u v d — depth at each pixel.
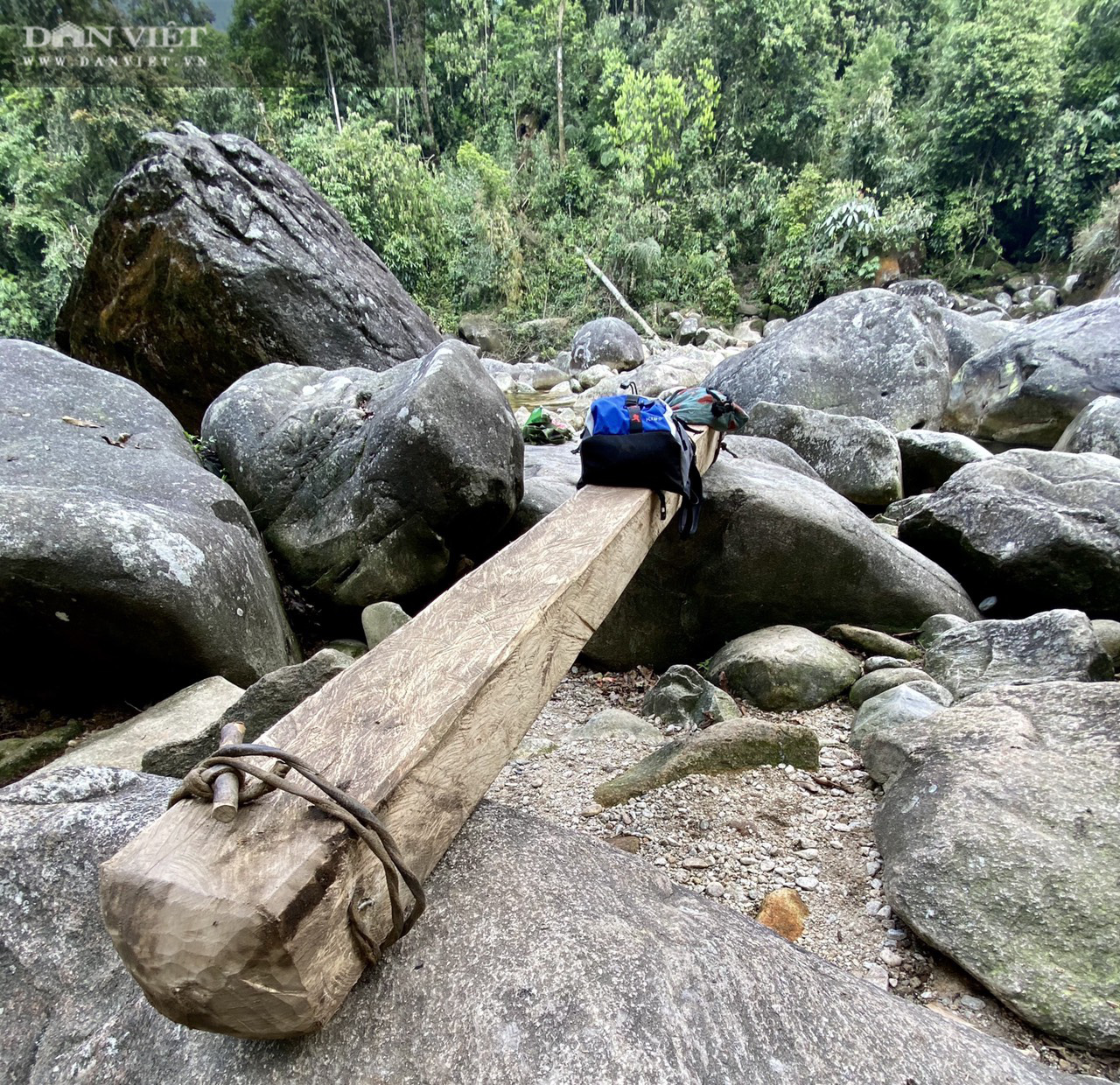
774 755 2.79
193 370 6.79
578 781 2.83
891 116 22.78
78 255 15.00
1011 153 21.89
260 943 0.94
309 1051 1.11
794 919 2.07
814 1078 1.13
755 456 5.24
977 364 8.10
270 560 4.40
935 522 4.50
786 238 21.66
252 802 1.11
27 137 16.56
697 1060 1.09
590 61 25.03
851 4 27.39
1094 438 5.91
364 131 17.39
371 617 3.97
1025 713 2.47
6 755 3.10
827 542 3.85
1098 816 1.97
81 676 3.45
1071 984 1.67
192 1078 1.16
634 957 1.23
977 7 24.42
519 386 14.59
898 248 20.39
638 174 22.03
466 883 1.37
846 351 8.20
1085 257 18.72
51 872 1.54
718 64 24.11
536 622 1.80
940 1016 1.43
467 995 1.15
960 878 1.92
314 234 7.28
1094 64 21.84
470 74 25.67
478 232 19.84
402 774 1.23
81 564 3.05
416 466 4.09
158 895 0.98
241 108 18.50
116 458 3.85
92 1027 1.33
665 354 16.73
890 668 3.52
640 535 2.81
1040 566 3.95
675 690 3.46
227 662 3.46
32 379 4.23
